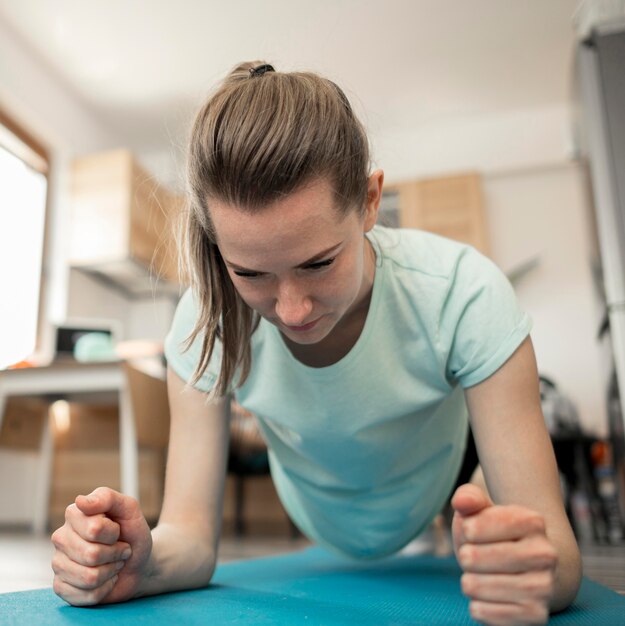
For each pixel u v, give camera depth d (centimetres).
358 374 90
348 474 105
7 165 401
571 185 458
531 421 78
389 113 464
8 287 391
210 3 360
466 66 420
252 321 89
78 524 71
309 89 68
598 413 421
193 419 94
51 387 266
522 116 465
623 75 263
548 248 452
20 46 389
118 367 261
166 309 471
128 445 257
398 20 376
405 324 89
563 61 416
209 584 97
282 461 112
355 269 68
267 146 61
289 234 61
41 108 406
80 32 382
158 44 392
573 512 319
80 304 420
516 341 80
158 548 82
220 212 63
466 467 143
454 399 106
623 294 247
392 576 117
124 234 407
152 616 70
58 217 418
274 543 281
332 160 63
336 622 68
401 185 442
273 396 95
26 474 387
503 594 52
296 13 366
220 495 95
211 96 73
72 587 73
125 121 461
